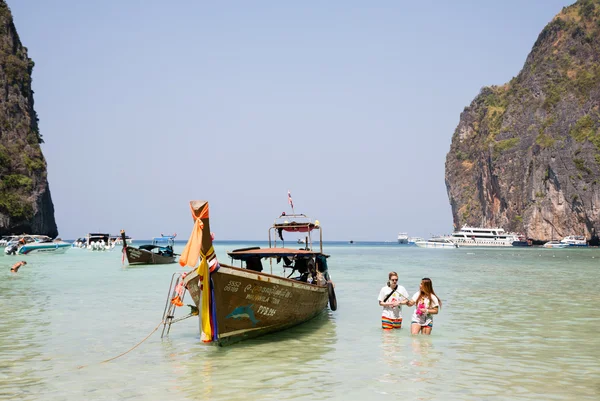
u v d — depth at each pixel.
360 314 16.17
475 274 34.84
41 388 8.24
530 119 176.50
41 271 35.66
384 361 9.88
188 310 16.91
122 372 9.20
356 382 8.45
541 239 155.00
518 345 11.34
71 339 12.15
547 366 9.50
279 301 12.25
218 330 11.09
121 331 13.19
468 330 13.23
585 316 15.60
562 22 197.25
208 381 8.57
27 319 15.00
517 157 172.00
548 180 155.00
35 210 111.56
